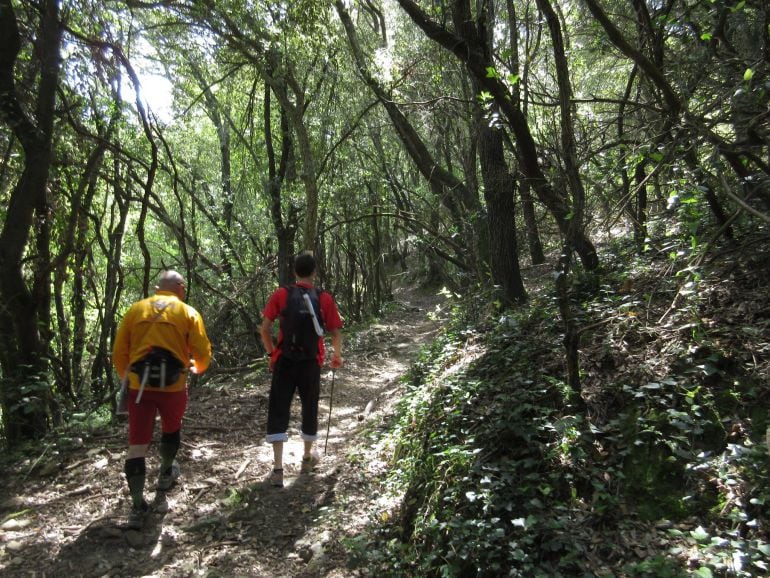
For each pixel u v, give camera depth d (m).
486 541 3.17
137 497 4.03
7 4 5.43
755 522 2.81
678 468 3.32
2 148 6.65
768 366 3.59
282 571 3.69
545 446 3.70
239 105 15.23
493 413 4.27
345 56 12.40
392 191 17.77
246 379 8.96
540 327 5.45
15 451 5.21
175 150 13.18
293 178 13.80
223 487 4.79
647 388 3.88
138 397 3.98
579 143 4.61
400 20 13.33
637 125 5.34
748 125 3.69
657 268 5.36
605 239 7.46
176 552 3.86
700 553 2.80
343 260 24.80
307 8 8.84
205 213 12.45
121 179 8.54
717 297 4.33
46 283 5.81
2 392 5.36
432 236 11.77
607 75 9.63
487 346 5.64
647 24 5.61
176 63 10.25
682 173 4.07
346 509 4.38
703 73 4.73
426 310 19.95
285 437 4.85
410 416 5.33
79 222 7.69
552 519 3.21
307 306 4.81
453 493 3.65
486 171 7.61
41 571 3.59
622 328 4.54
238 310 11.73
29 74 6.44
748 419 3.38
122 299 11.84
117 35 8.18
